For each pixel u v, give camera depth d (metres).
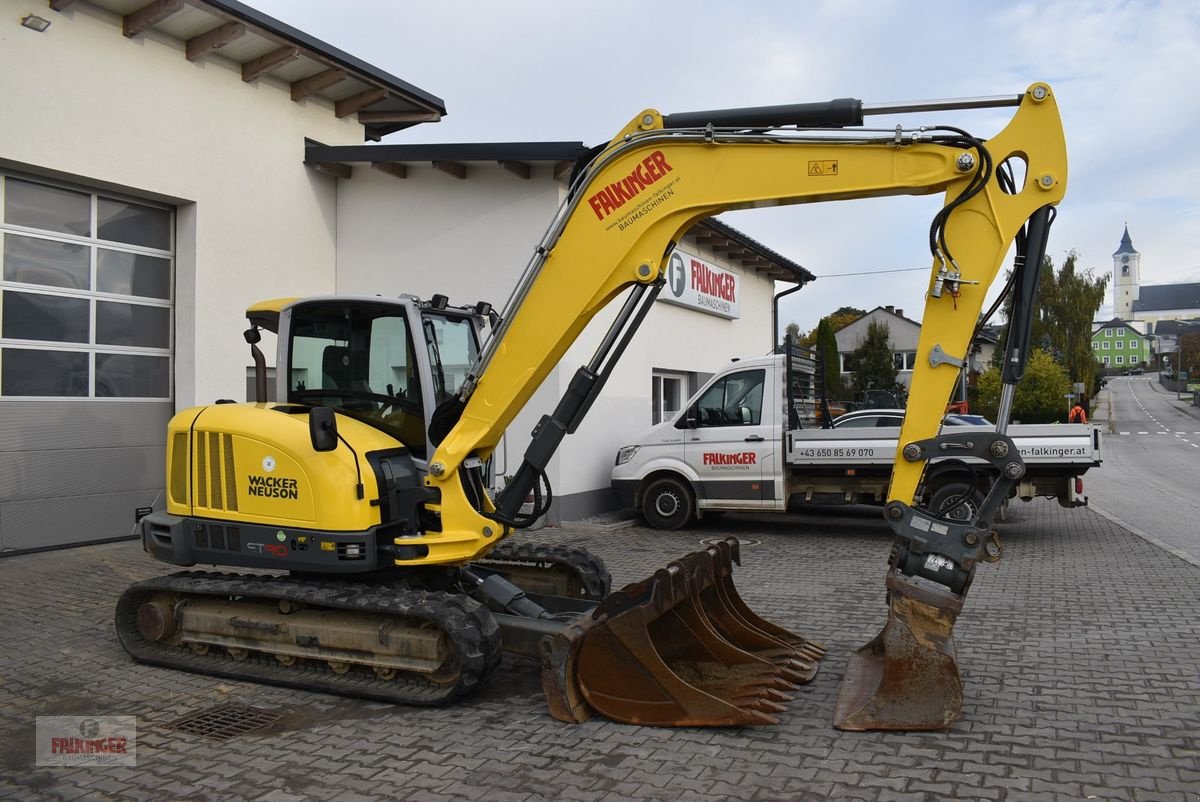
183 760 4.46
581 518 12.88
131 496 10.91
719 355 17.69
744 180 5.25
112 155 10.30
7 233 9.64
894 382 45.72
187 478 6.12
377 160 12.26
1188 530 12.59
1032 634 6.64
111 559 9.59
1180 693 5.29
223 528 5.93
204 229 11.39
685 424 12.34
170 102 10.97
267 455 5.77
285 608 5.77
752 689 5.15
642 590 5.01
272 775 4.27
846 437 11.59
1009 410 4.96
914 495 5.04
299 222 12.74
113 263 10.76
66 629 6.96
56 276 10.12
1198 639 6.48
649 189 5.37
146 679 5.79
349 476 5.57
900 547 5.00
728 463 12.03
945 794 3.95
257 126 12.14
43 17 9.62
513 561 7.18
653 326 14.85
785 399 11.98
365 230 13.15
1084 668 5.79
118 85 10.37
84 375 10.41
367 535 5.54
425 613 5.12
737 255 17.94
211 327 11.47
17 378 9.76
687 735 4.71
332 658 5.55
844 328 60.69
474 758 4.44
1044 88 4.91
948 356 4.99
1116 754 4.38
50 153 9.67
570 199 5.48
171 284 11.42
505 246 12.26
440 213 12.64
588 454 13.05
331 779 4.21
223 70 11.66
